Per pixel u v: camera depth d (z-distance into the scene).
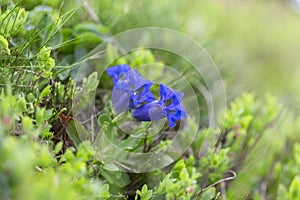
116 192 0.65
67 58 0.75
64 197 0.49
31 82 0.63
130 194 0.66
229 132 0.78
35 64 0.65
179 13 1.10
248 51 1.42
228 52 1.03
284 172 0.81
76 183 0.53
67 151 0.55
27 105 0.62
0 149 0.48
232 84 0.95
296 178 0.72
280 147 0.85
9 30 0.65
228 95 0.90
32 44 0.69
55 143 0.64
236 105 0.82
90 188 0.54
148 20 0.92
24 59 0.64
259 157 0.79
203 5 1.40
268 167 0.81
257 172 0.79
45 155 0.53
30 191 0.48
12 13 0.64
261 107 0.90
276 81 1.33
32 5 0.74
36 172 0.54
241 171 0.76
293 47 1.69
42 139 0.58
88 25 0.78
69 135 0.63
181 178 0.63
